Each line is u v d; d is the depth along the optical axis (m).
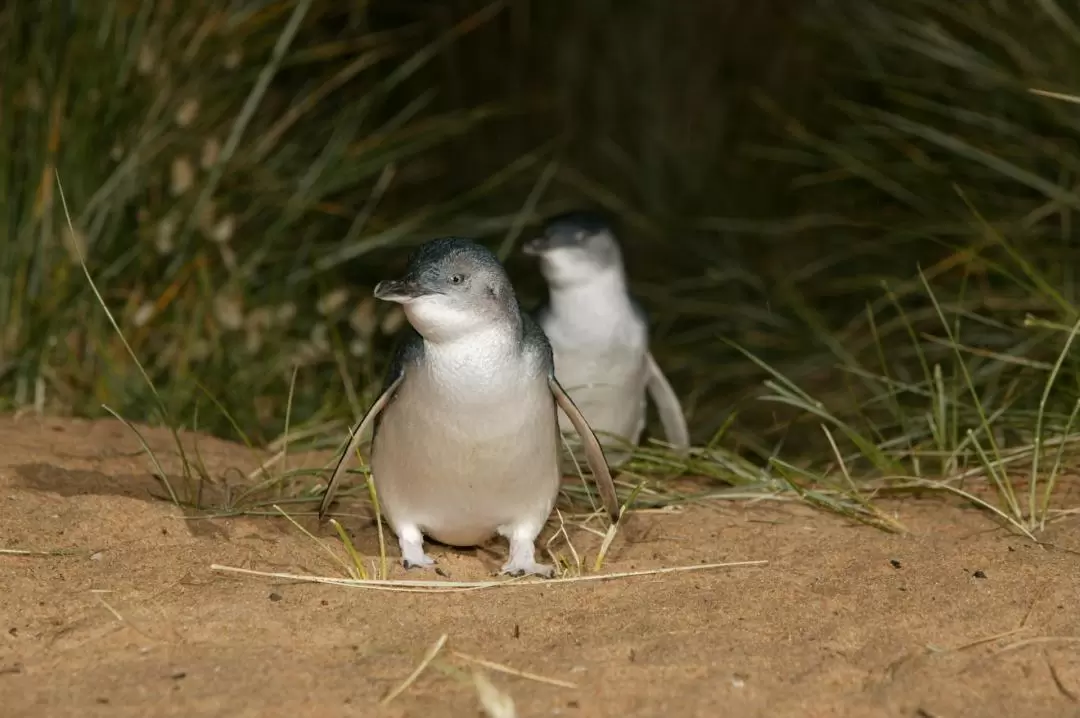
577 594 7.64
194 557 7.93
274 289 13.21
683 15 20.00
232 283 12.57
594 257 10.98
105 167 12.60
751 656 6.84
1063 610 7.51
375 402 8.05
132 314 12.26
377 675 6.55
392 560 8.33
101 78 12.56
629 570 8.10
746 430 13.58
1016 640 7.13
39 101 12.07
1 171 12.13
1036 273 12.16
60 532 8.26
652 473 10.97
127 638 6.92
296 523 8.56
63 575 7.64
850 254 15.31
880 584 7.84
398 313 11.94
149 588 7.50
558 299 11.18
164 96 12.92
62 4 12.55
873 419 12.88
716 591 7.70
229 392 12.15
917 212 15.08
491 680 6.53
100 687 6.42
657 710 6.28
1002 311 13.14
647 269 17.78
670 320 16.09
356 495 9.65
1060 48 13.94
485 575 8.23
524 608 7.43
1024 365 11.83
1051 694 6.60
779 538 8.71
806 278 16.36
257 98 13.09
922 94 15.41
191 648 6.84
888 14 15.70
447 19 19.86
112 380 11.71
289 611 7.24
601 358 11.10
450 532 8.41
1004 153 14.13
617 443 11.34
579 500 9.88
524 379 7.84
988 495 9.85
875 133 14.89
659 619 7.29
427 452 7.91
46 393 11.78
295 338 13.41
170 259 12.88
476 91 20.02
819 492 9.90
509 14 20.20
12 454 9.80
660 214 18.30
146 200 12.93
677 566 8.16
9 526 8.24
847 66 16.86
